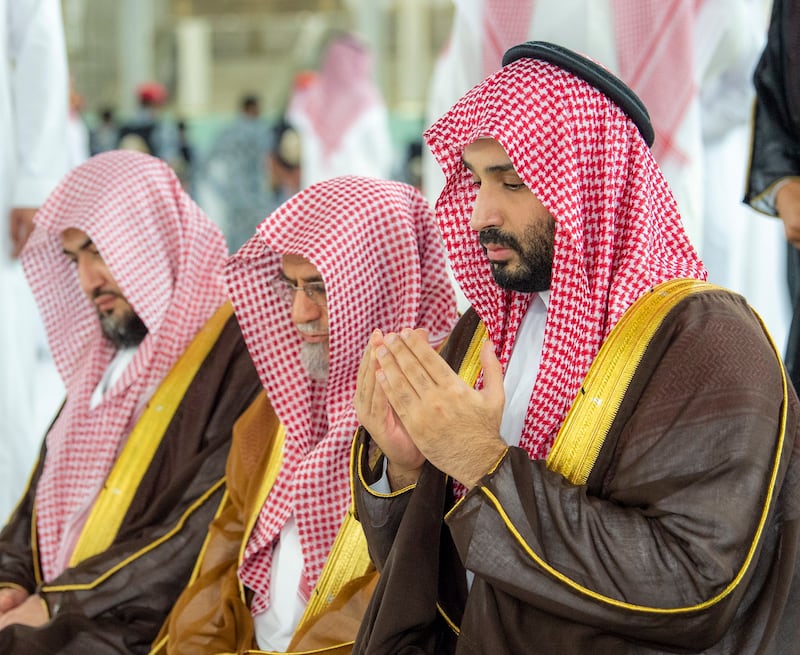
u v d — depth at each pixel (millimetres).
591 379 2549
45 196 5539
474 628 2516
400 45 25828
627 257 2643
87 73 25031
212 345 4074
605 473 2506
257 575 3502
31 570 4219
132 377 4117
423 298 3545
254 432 3707
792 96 3721
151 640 3721
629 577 2314
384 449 2754
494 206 2680
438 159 2904
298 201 3543
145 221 4191
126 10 25516
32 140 5520
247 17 27609
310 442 3547
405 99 25844
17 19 5473
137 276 4137
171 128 16688
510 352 2916
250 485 3605
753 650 2402
